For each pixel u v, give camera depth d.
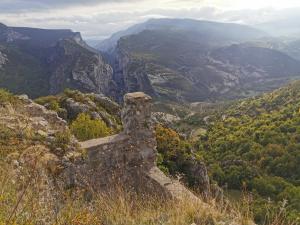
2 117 11.80
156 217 6.71
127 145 11.96
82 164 10.60
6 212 5.21
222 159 70.94
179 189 10.70
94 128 20.73
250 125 85.81
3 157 8.60
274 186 48.97
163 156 21.42
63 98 32.28
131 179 11.90
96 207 7.09
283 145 68.19
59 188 8.93
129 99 12.26
